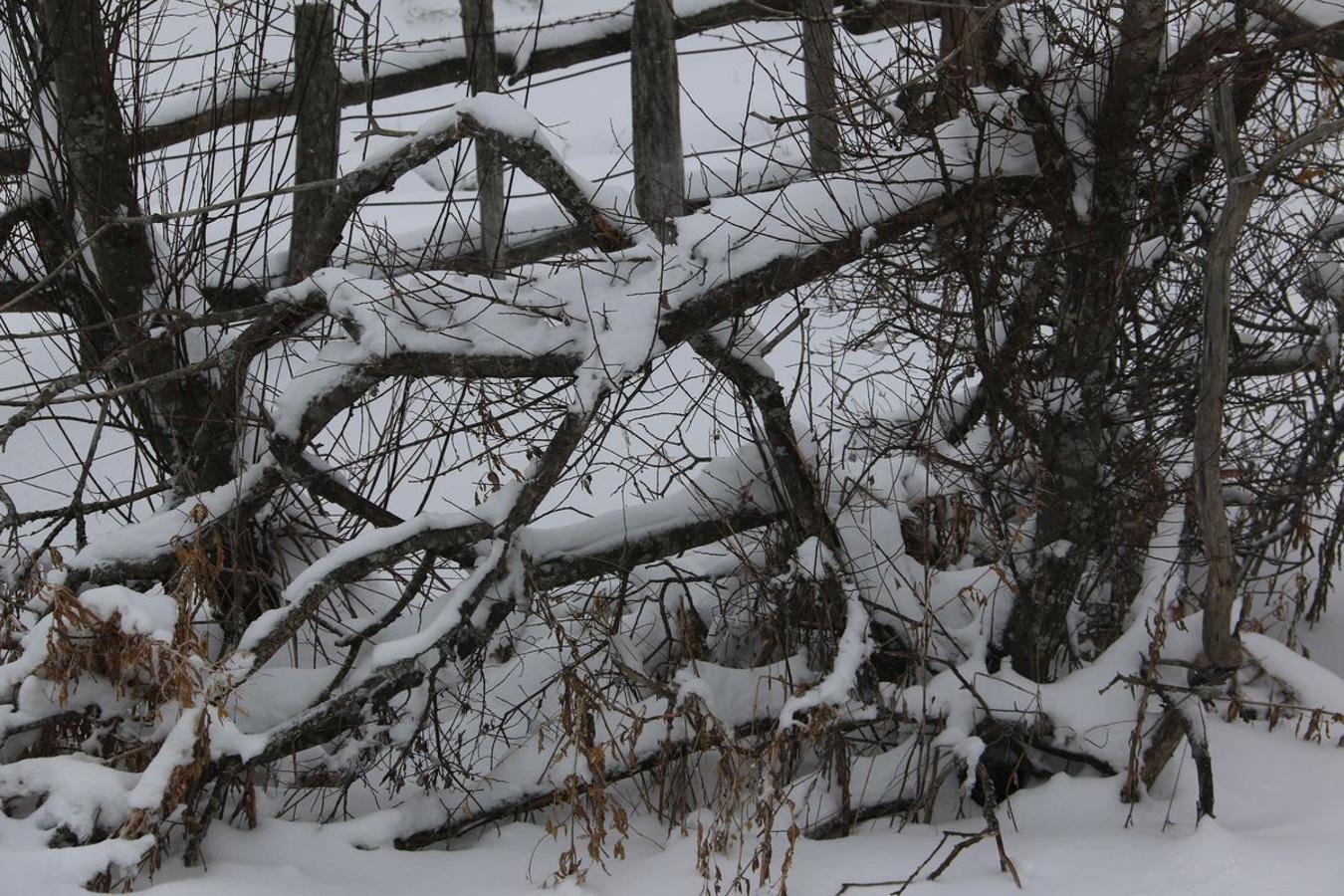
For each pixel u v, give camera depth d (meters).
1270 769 3.96
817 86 4.17
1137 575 4.49
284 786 4.30
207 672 3.62
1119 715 3.95
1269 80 4.17
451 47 6.62
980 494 4.46
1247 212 3.38
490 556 4.14
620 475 6.86
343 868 3.69
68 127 4.64
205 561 3.95
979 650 4.27
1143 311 4.33
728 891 3.32
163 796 3.39
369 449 5.50
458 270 4.55
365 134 4.30
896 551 4.60
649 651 4.87
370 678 3.86
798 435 4.65
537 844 3.89
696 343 4.38
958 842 3.67
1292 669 4.02
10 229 4.86
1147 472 4.18
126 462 7.14
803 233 4.11
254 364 5.29
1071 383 4.11
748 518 4.61
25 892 3.04
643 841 3.97
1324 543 4.95
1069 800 3.87
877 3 4.13
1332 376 4.71
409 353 4.19
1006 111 4.02
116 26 4.73
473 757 4.42
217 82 5.46
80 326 4.82
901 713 4.05
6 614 4.00
